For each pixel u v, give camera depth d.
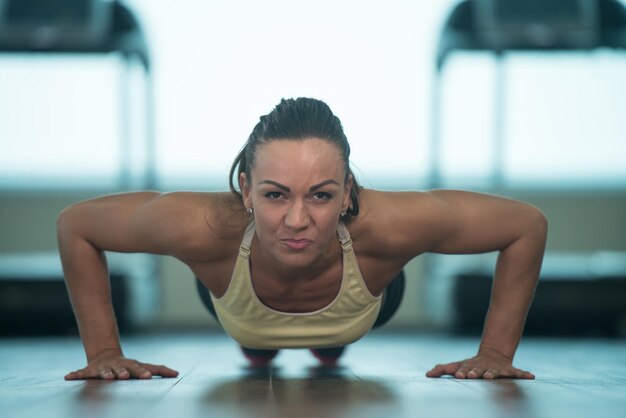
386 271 2.16
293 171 1.76
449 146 6.32
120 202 2.13
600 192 6.36
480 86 6.27
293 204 1.78
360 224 2.03
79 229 2.16
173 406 1.55
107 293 2.23
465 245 2.15
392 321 6.27
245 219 2.01
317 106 1.83
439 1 6.09
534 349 4.01
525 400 1.64
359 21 6.03
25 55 5.95
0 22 5.65
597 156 6.30
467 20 5.72
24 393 1.78
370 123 6.15
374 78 6.11
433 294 5.99
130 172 6.01
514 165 6.34
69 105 6.18
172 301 6.19
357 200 2.00
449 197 2.15
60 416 1.42
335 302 2.13
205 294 2.56
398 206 2.06
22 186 6.25
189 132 6.15
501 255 2.22
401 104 6.16
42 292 5.27
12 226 6.27
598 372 2.49
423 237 2.07
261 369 2.59
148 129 5.88
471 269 5.62
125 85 5.92
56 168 6.25
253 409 1.51
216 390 1.84
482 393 1.77
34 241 6.27
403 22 6.09
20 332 5.32
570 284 5.37
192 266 2.15
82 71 6.13
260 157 1.80
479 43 5.73
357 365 2.82
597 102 6.23
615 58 6.16
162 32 6.06
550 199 6.37
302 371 2.49
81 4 5.68
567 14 5.69
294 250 1.81
